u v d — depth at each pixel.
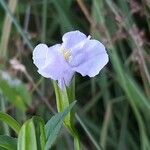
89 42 0.13
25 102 0.21
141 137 0.26
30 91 0.25
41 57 0.13
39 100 0.25
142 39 0.25
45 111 0.26
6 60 0.26
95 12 0.27
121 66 0.26
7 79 0.20
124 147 0.27
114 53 0.26
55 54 0.13
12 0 0.27
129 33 0.25
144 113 0.26
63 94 0.13
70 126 0.13
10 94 0.21
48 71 0.13
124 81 0.26
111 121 0.27
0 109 0.24
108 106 0.27
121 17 0.25
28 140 0.12
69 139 0.26
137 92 0.25
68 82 0.13
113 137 0.27
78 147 0.13
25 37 0.24
